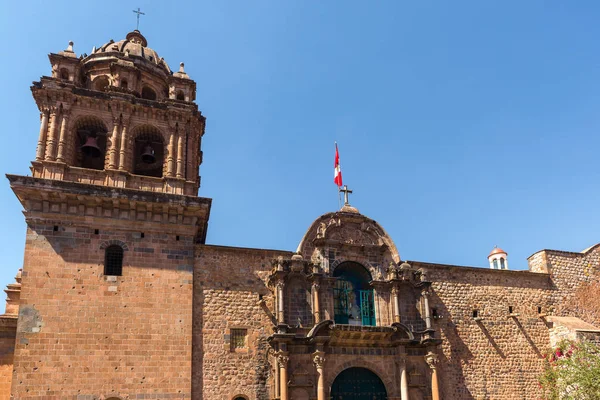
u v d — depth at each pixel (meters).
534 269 43.12
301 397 30.80
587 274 43.16
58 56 34.00
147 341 28.92
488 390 36.25
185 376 28.95
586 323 40.16
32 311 27.41
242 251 33.56
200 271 32.06
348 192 38.22
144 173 36.72
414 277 36.50
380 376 33.12
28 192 28.97
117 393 27.41
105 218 30.50
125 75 35.31
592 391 31.16
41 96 32.28
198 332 30.62
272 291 33.22
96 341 28.00
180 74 37.31
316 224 35.53
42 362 26.69
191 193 33.66
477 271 39.56
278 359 30.55
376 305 34.78
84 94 33.03
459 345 36.75
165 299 30.11
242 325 31.73
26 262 28.16
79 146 34.28
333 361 32.28
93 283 29.05
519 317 39.38
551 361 38.19
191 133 35.72
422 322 35.25
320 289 33.41
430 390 33.75
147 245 30.88
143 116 34.50
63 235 29.38
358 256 35.75
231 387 30.14
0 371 28.56
